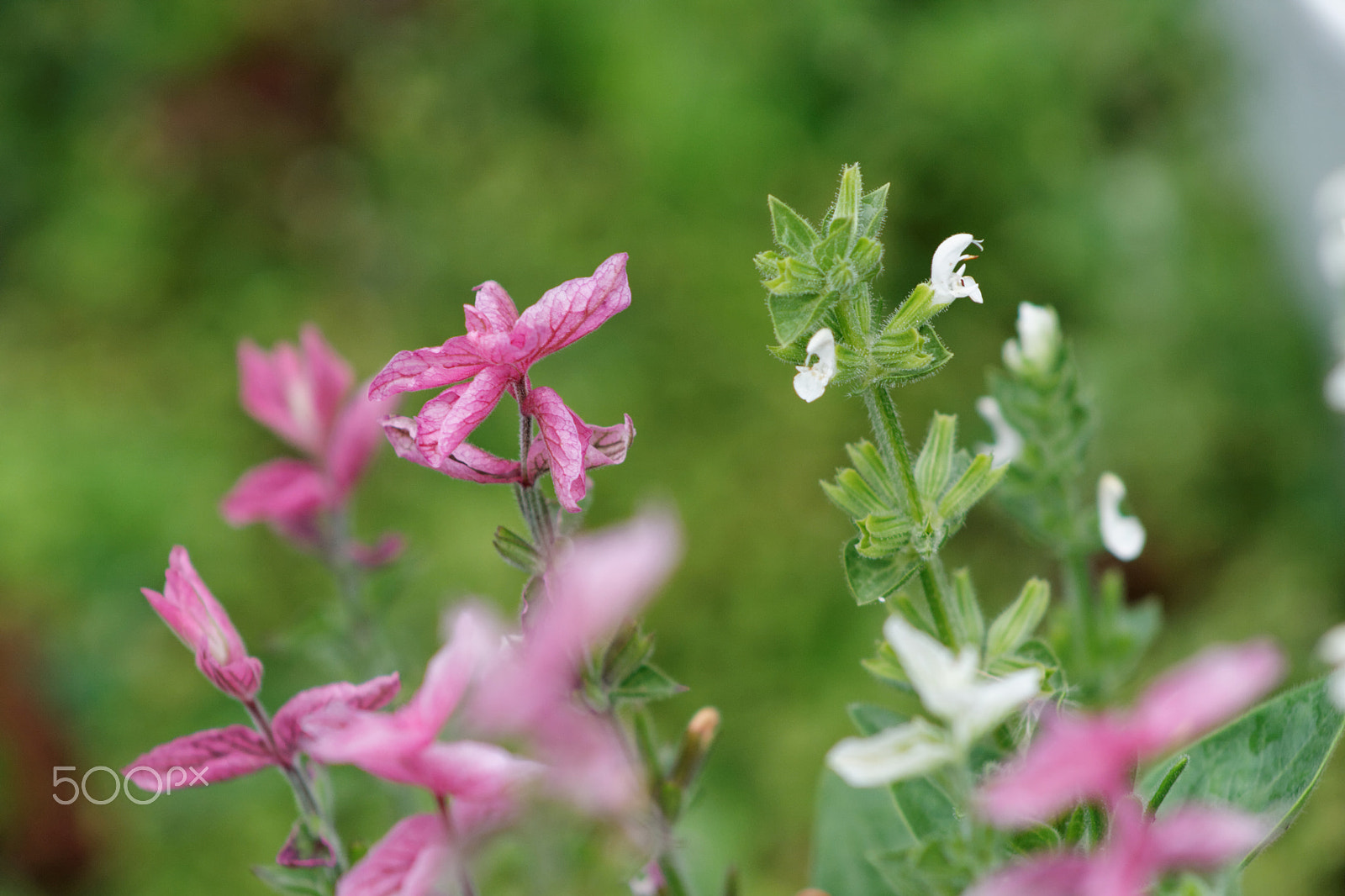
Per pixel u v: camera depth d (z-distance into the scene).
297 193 2.06
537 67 2.00
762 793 1.39
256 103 2.12
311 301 1.91
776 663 1.48
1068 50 1.92
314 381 0.56
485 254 1.81
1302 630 1.44
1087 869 0.38
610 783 0.37
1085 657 0.54
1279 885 1.22
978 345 1.72
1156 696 0.37
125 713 1.42
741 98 1.82
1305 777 0.43
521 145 1.92
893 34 1.92
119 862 1.32
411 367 0.42
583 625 0.36
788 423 1.61
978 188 1.82
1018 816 0.39
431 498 1.54
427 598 1.39
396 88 2.04
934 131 1.83
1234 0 1.87
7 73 2.13
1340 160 1.52
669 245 1.74
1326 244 0.70
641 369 1.65
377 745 0.39
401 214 1.94
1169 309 1.73
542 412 0.42
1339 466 1.59
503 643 0.41
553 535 0.42
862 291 0.44
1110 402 1.68
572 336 0.42
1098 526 0.53
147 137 2.09
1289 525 1.57
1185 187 1.80
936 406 1.65
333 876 0.43
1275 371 1.65
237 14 2.15
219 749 0.42
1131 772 0.38
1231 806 0.44
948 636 0.44
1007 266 1.80
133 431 1.70
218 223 2.02
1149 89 1.92
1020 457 0.53
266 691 0.95
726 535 1.55
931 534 0.44
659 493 1.57
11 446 1.65
